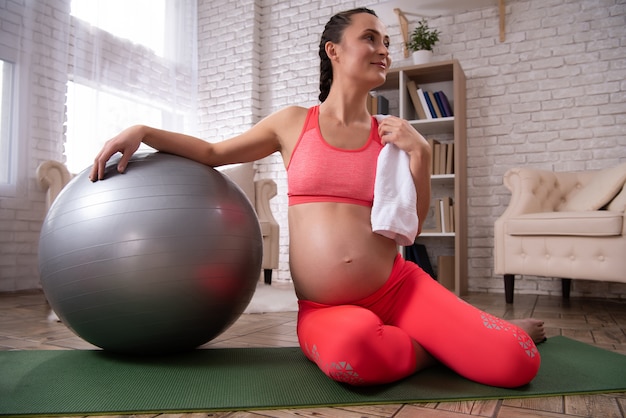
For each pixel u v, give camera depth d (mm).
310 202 1269
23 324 2016
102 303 1166
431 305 1196
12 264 3365
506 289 3141
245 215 1341
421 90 3934
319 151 1271
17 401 978
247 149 1419
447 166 3795
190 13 4871
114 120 4008
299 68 4766
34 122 3492
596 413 959
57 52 3623
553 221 2885
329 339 1066
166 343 1273
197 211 1216
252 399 1002
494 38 3994
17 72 3424
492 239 3900
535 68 3850
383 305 1256
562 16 3789
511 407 991
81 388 1064
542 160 3783
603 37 3656
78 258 1161
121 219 1159
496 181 3916
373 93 4359
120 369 1225
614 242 2695
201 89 5133
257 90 4922
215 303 1243
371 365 1048
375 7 4160
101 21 3951
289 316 2342
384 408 976
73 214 1192
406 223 1209
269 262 3721
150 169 1259
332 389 1076
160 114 4453
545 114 3799
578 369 1295
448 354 1156
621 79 3586
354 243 1219
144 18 4367
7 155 3389
